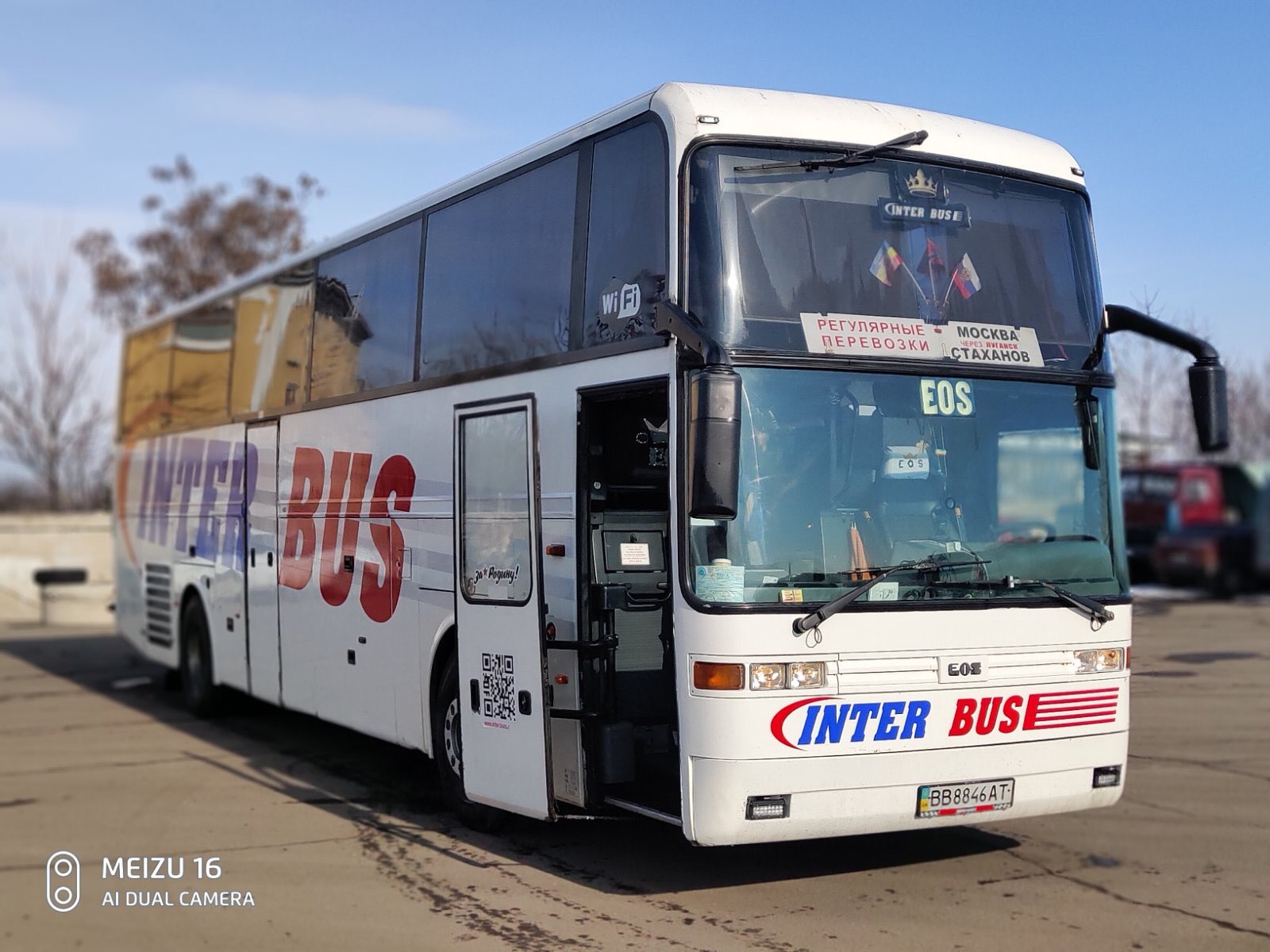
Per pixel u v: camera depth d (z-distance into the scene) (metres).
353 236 10.26
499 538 7.62
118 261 38.12
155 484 14.80
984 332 6.95
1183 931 6.20
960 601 6.57
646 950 6.05
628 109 7.12
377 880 7.38
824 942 6.11
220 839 8.38
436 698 8.78
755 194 6.62
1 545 29.56
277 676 11.30
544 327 7.71
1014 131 7.55
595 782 7.24
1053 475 6.98
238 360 12.41
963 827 8.30
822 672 6.29
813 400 6.47
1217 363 7.29
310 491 10.68
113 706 14.41
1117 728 6.99
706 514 5.75
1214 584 25.08
